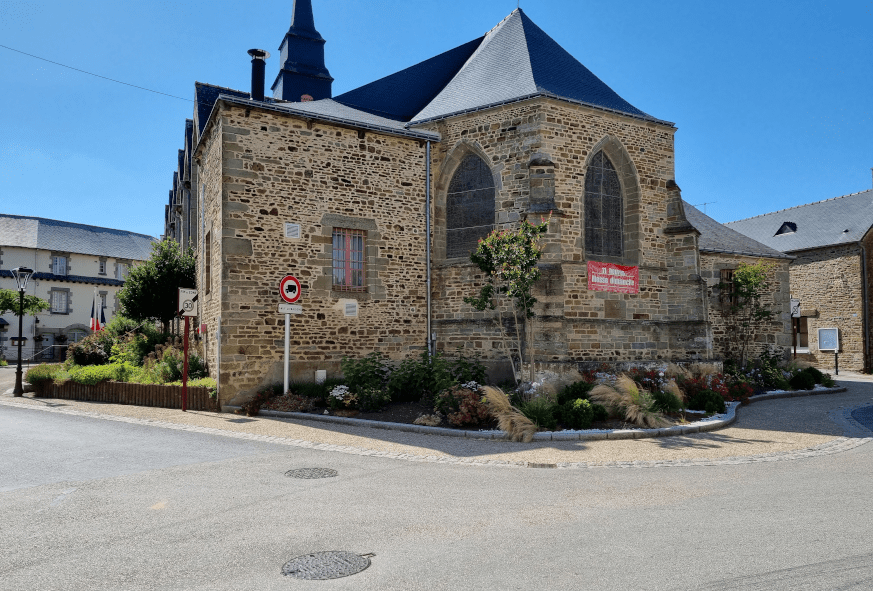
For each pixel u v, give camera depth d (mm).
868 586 3746
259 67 16984
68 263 42406
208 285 14336
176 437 9062
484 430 9680
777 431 10266
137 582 3873
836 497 6000
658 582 3848
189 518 5230
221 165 12211
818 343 25172
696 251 14703
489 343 13672
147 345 17516
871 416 12172
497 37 17156
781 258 19859
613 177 14859
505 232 12070
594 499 5961
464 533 4879
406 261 14266
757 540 4672
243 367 12070
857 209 26969
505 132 14008
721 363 14742
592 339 13602
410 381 12320
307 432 9578
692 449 8656
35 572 4031
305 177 13078
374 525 5074
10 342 39156
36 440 8781
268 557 4320
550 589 3750
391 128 14016
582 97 14820
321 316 13055
